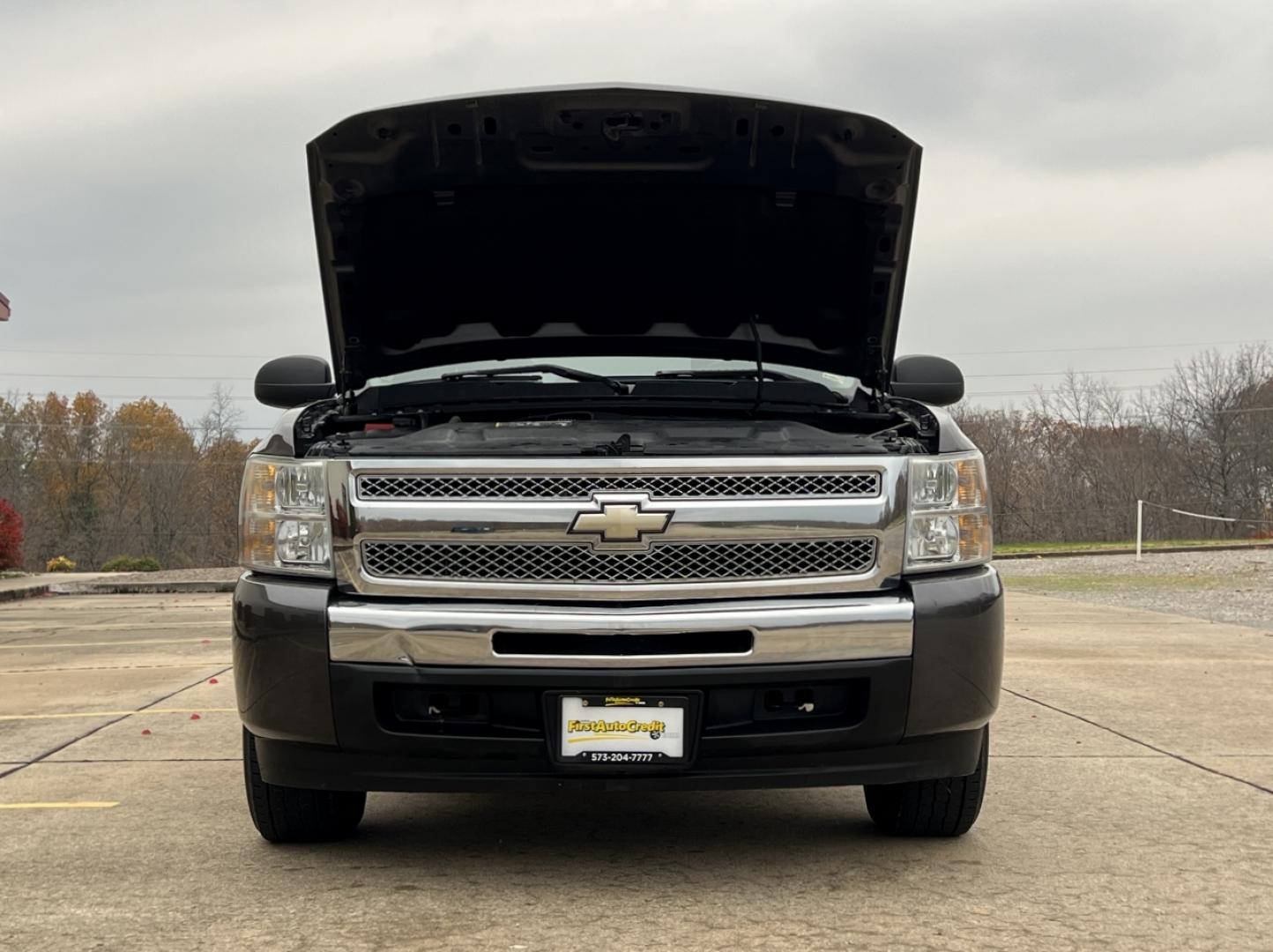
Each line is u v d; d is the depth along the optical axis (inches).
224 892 136.6
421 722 136.0
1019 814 174.9
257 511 144.3
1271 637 432.1
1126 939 119.7
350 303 165.3
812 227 165.0
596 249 165.8
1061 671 341.1
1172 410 2020.2
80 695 313.3
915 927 122.9
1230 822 169.9
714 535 136.6
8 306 816.3
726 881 140.5
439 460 137.9
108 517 2706.7
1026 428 2058.3
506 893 135.8
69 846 158.7
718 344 175.2
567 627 132.7
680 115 150.7
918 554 141.3
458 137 150.8
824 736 135.3
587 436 146.1
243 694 141.0
